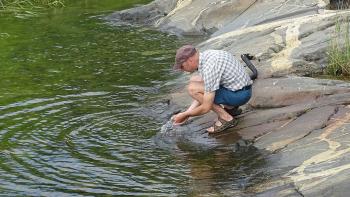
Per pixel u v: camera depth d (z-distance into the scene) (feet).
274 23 41.93
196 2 54.29
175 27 52.06
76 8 60.49
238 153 27.32
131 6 61.26
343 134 26.45
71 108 34.01
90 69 41.57
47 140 29.63
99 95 36.14
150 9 56.59
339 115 28.40
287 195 22.70
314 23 39.40
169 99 34.58
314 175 23.59
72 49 46.65
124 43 48.26
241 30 42.86
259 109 31.04
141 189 24.59
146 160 27.32
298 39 38.19
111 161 27.27
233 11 51.29
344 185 22.09
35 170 26.45
